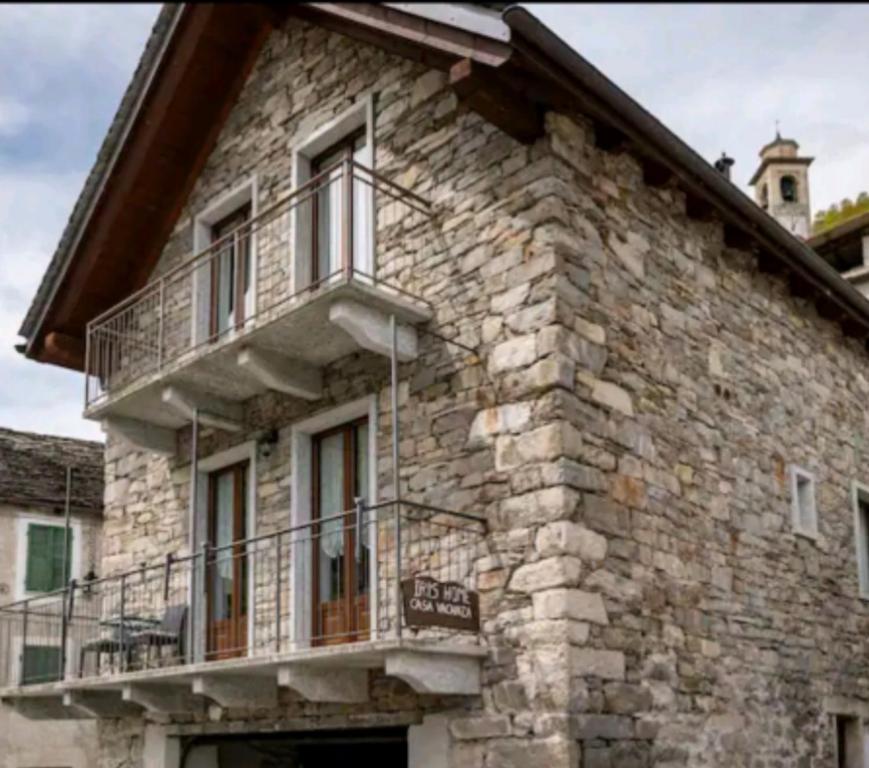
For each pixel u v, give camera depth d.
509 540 7.42
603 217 8.19
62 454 17.34
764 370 9.88
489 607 7.42
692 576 8.29
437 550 7.83
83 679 9.18
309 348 8.66
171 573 9.84
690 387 8.77
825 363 11.05
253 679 8.45
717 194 9.00
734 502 9.02
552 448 7.32
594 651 7.17
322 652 7.16
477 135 8.37
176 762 9.97
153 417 10.18
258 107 10.59
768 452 9.66
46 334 11.69
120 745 10.51
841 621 10.23
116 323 11.52
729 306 9.55
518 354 7.66
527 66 7.27
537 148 7.90
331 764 11.17
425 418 8.14
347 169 7.97
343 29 8.91
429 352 8.23
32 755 15.34
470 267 8.14
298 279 9.58
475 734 7.32
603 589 7.36
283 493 9.17
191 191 11.22
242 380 9.20
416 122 8.88
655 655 7.70
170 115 10.79
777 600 9.30
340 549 8.73
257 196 10.34
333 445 9.09
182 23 10.32
